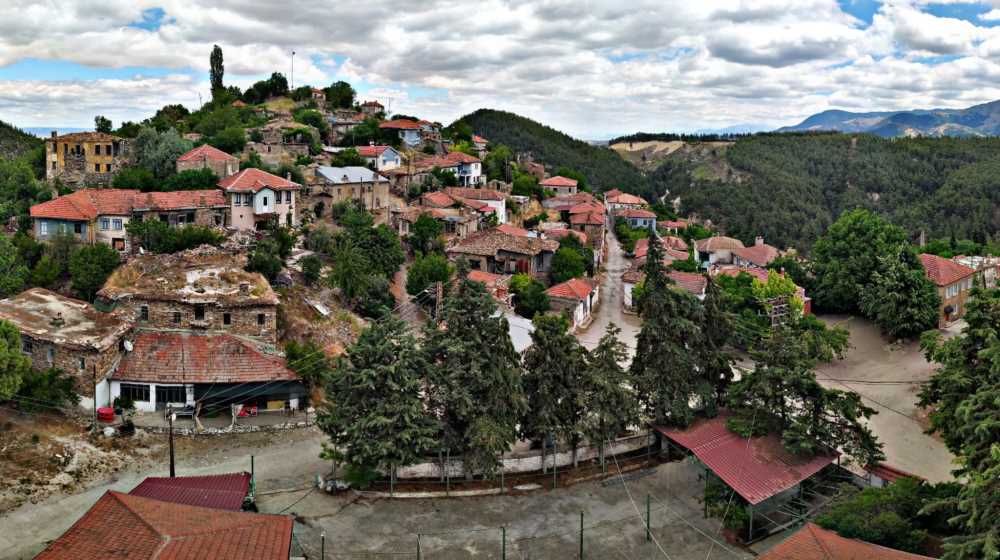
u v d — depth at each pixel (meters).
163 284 59.47
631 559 37.62
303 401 54.53
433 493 43.72
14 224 74.75
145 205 73.38
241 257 66.56
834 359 72.69
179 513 31.41
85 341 50.41
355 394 42.75
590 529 40.44
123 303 56.94
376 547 37.88
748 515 39.53
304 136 119.44
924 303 73.69
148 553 27.39
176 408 52.00
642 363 49.72
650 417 48.47
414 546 38.12
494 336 44.94
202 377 52.19
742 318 74.38
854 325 82.81
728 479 40.31
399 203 109.25
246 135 115.31
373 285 71.44
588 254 103.81
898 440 54.44
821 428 43.62
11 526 37.59
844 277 83.75
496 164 149.00
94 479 43.09
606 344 47.72
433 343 45.53
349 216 87.75
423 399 44.12
